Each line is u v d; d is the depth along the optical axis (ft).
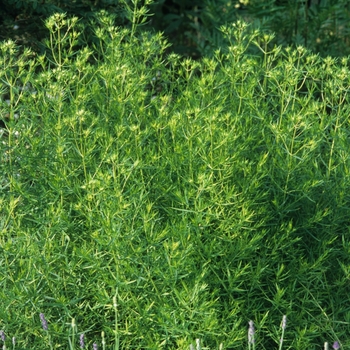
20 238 14.01
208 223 13.82
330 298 15.64
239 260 14.58
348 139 16.38
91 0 24.97
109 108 16.40
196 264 14.35
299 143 15.10
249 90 16.34
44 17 24.73
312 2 30.14
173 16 32.42
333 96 16.37
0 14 25.43
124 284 13.38
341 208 15.44
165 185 14.79
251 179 14.61
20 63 15.88
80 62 16.20
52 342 14.38
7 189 15.62
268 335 14.60
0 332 13.50
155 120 15.37
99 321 14.44
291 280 14.96
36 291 13.52
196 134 14.84
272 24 28.63
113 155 13.41
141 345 14.14
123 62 17.03
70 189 14.32
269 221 15.33
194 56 32.14
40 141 15.38
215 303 14.12
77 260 14.29
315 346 15.57
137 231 13.35
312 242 15.69
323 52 28.89
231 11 30.07
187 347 13.35
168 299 14.08
